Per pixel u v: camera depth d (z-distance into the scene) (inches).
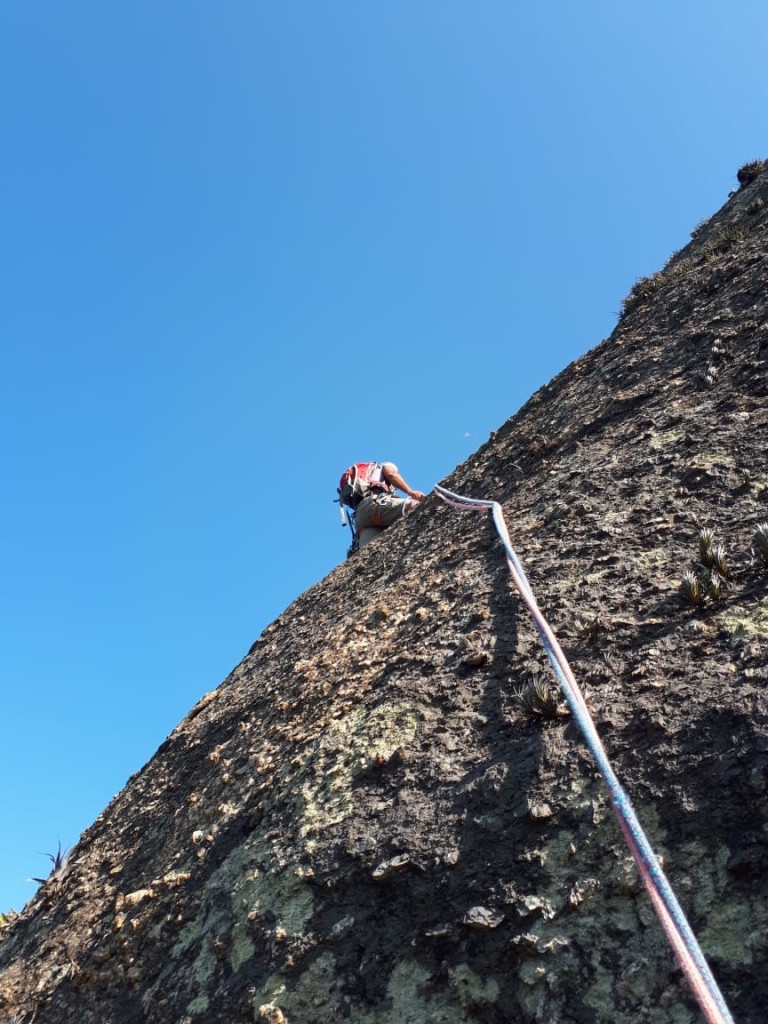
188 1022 110.5
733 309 226.2
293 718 166.6
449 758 123.0
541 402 292.5
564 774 109.6
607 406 225.8
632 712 113.0
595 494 177.2
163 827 170.9
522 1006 90.6
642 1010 84.2
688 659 117.3
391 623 183.3
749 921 85.0
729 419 175.2
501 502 220.5
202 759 192.2
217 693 241.3
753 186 385.7
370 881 110.7
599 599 139.8
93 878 172.9
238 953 114.3
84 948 146.0
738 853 90.1
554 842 102.4
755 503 144.9
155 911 137.2
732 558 133.3
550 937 93.7
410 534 257.8
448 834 110.4
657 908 81.6
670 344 237.0
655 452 179.8
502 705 128.1
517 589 155.9
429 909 103.6
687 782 100.0
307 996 103.3
